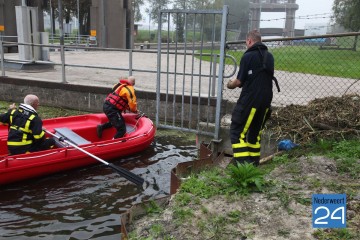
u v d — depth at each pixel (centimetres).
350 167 411
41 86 990
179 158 652
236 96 827
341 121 521
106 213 456
